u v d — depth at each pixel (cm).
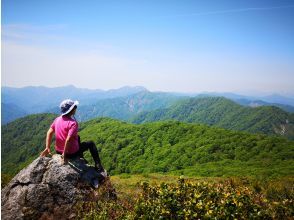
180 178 341
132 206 330
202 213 280
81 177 349
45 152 357
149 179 984
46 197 324
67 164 348
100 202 329
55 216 317
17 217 312
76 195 336
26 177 330
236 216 275
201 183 340
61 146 354
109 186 363
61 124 348
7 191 333
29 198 320
